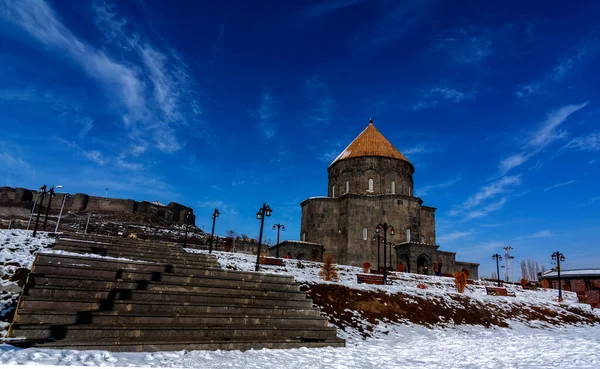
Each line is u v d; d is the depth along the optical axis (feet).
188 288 48.11
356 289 73.31
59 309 36.96
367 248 141.38
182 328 38.70
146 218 237.86
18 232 73.36
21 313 34.42
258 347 39.75
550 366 38.58
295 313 49.67
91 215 221.05
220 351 36.94
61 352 30.07
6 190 221.05
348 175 156.66
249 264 86.33
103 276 46.03
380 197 145.69
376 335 56.39
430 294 82.99
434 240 153.17
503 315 82.79
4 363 25.38
